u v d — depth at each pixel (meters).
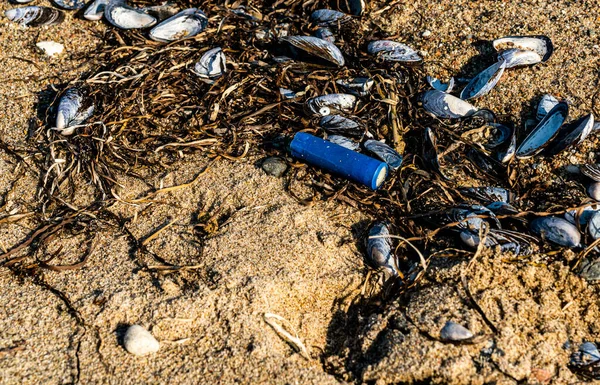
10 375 0.63
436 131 0.76
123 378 0.63
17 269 0.68
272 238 0.69
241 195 0.72
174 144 0.74
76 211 0.71
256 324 0.65
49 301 0.66
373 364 0.63
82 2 0.84
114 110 0.76
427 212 0.71
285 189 0.72
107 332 0.65
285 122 0.76
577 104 0.76
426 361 0.62
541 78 0.77
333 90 0.78
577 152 0.74
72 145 0.75
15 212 0.72
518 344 0.63
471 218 0.69
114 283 0.67
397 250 0.69
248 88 0.78
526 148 0.74
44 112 0.78
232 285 0.66
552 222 0.69
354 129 0.75
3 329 0.65
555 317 0.65
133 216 0.71
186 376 0.63
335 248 0.69
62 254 0.69
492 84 0.76
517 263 0.67
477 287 0.66
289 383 0.63
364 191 0.72
